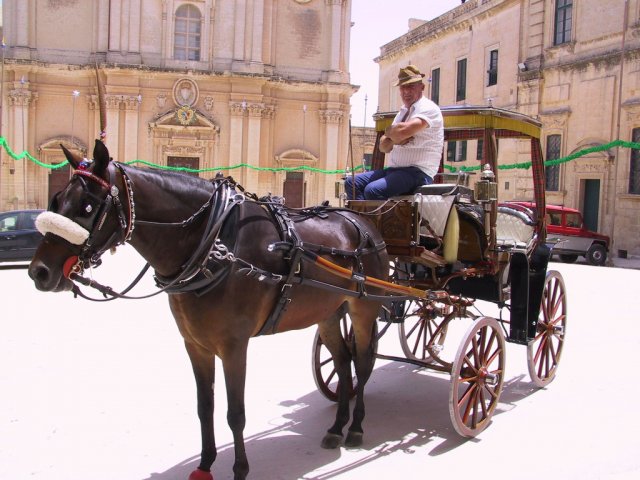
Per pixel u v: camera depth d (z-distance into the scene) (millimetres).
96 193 3930
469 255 6508
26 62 30344
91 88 31484
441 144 6441
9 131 30953
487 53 31625
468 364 5730
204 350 4652
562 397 7098
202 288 4281
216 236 4332
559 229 22641
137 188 4148
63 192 3938
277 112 34000
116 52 31297
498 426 6152
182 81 31922
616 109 24156
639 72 23203
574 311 12469
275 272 4586
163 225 4223
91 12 31594
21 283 14508
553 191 26766
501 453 5477
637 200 23406
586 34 25641
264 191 33594
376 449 5527
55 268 3816
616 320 11578
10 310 11078
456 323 10852
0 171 29438
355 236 5520
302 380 7430
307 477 4918
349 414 6266
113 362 7898
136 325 10109
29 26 30953
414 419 6312
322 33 34344
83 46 31656
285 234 4707
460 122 6766
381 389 7305
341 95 34438
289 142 34219
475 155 30875
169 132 32188
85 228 3887
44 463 5023
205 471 4707
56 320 10328
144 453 5262
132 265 18266
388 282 5582
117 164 4125
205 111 32562
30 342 8773
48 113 31547
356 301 5527
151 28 32000
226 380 4422
